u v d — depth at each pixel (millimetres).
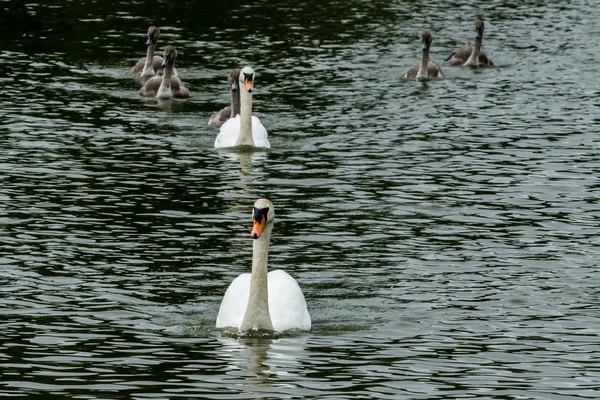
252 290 19297
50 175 28938
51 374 17359
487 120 36312
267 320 19266
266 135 32844
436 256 23516
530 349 18781
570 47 48844
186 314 20219
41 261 22625
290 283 20047
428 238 24703
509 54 47594
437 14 55312
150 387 16922
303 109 37500
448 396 16812
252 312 19250
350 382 17234
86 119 35406
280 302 19734
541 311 20547
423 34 42812
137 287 21438
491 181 29328
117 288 21328
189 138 33906
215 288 21562
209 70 43250
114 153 31547
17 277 21688
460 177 29656
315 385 17125
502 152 32312
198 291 21375
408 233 25031
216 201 27297
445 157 31688
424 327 19750
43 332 19094
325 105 38062
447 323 19922
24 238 23984
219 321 19625
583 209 27000
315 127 35188
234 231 25031
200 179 29250
